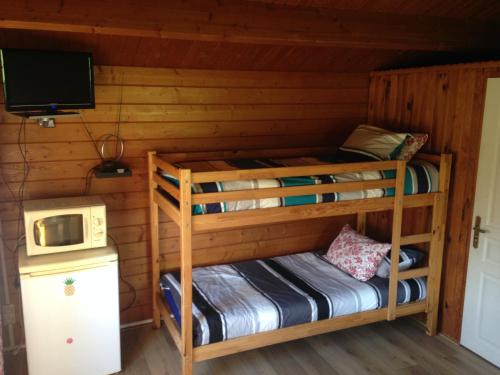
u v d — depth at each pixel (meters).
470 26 3.25
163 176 3.08
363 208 3.05
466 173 3.23
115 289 2.83
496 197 3.06
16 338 3.18
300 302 3.01
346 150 3.46
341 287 3.25
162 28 2.44
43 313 2.66
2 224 3.01
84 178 3.18
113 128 3.19
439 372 3.06
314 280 3.37
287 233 3.92
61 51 2.68
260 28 2.65
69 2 2.26
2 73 2.60
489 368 3.12
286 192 2.78
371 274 3.35
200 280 3.33
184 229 2.58
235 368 3.05
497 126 3.00
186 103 3.37
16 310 3.15
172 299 3.08
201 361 3.06
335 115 3.94
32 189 3.05
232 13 2.57
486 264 3.16
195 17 2.50
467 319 3.32
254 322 2.86
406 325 3.67
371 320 3.24
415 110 3.59
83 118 3.10
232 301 3.00
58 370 2.76
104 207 2.84
